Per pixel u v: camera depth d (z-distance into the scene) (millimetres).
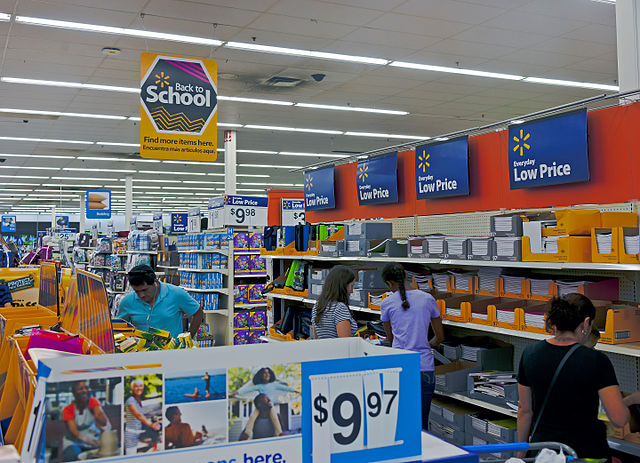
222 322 8875
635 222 3486
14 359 1830
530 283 3846
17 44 8492
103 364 1202
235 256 8633
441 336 4168
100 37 8266
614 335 3152
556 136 3934
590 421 2475
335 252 5449
